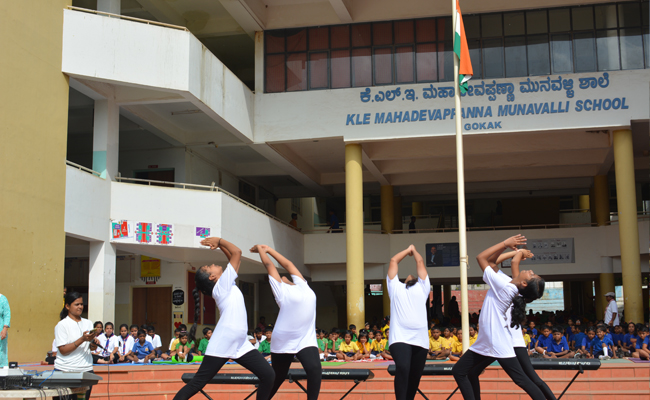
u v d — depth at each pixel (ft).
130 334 47.67
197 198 56.13
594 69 62.08
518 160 75.92
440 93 63.52
